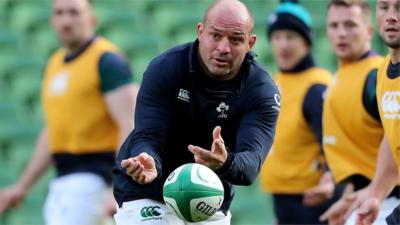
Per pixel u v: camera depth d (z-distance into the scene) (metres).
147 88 15.89
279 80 26.05
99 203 25.50
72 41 25.67
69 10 25.61
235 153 15.80
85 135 25.38
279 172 25.77
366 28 22.25
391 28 17.06
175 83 15.77
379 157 18.50
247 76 15.85
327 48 42.09
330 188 24.17
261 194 36.69
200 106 15.84
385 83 17.77
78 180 25.39
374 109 21.09
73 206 25.42
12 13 43.88
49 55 42.25
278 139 25.66
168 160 16.44
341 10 22.33
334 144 21.97
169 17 43.75
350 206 20.75
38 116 39.84
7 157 38.53
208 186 14.98
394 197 20.36
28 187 27.03
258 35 42.41
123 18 43.59
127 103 24.97
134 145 15.71
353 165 21.64
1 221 35.94
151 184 16.66
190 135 16.17
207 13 15.31
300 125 25.36
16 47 42.47
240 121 16.06
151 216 16.69
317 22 42.91
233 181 15.15
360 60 22.00
